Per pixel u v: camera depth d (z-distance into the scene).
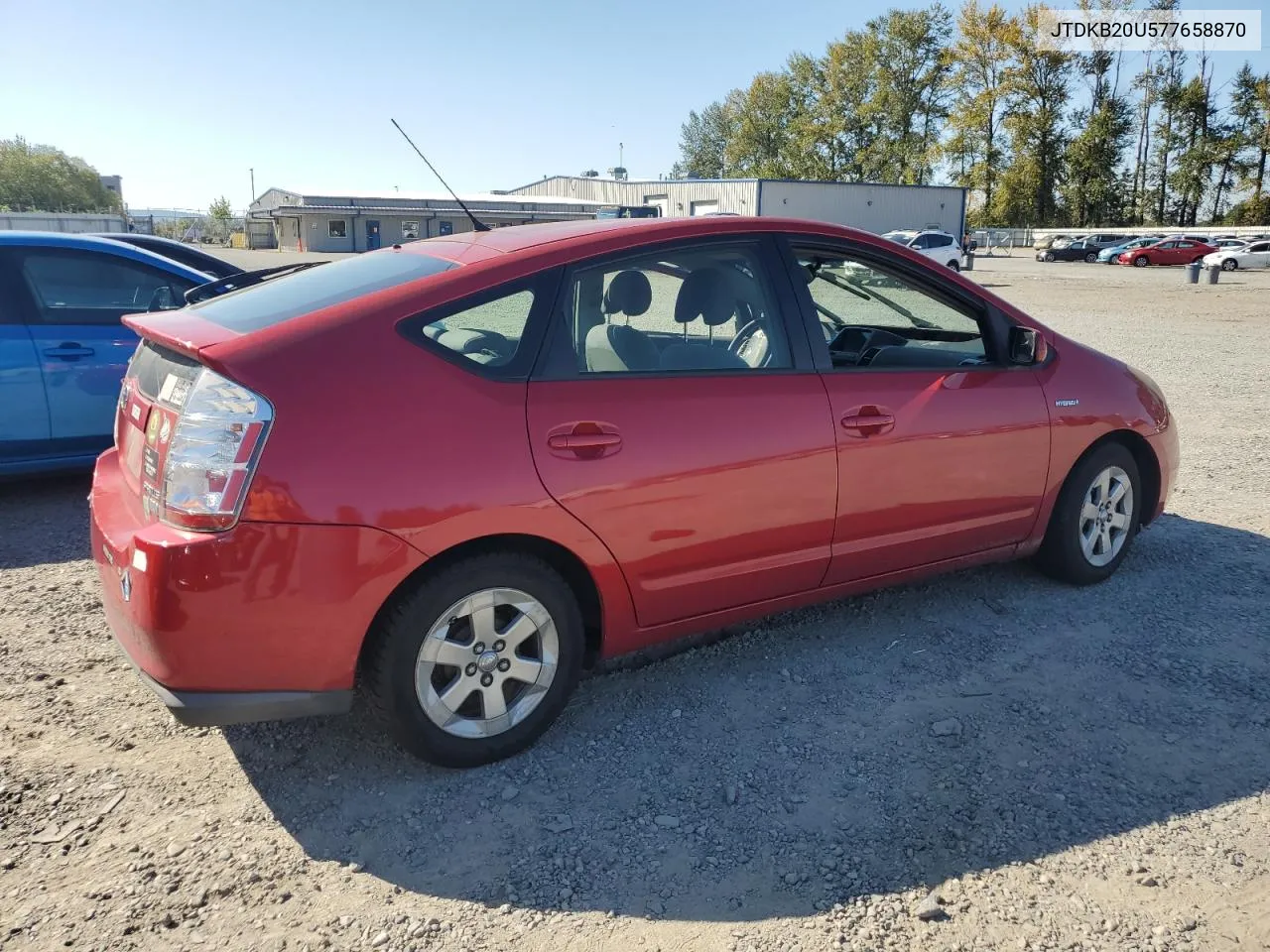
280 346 2.58
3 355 5.36
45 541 4.98
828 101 78.62
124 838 2.57
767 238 3.41
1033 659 3.63
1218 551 4.82
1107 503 4.29
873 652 3.72
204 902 2.33
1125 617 4.02
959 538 3.81
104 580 2.78
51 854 2.50
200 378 2.57
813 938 2.22
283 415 2.50
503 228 3.49
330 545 2.52
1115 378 4.25
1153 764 2.93
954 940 2.21
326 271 3.37
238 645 2.50
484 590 2.78
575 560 2.95
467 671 2.82
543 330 2.91
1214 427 8.06
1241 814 2.68
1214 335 15.66
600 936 2.23
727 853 2.53
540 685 2.96
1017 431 3.85
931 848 2.54
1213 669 3.55
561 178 65.88
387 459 2.58
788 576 3.39
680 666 3.61
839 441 3.36
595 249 3.07
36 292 5.55
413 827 2.64
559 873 2.46
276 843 2.57
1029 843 2.56
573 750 3.04
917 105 77.44
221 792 2.79
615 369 3.04
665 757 3.00
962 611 4.09
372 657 2.69
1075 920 2.27
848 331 3.88
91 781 2.83
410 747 2.78
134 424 2.96
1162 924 2.25
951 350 3.94
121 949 2.17
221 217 98.50
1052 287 29.38
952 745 3.05
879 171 78.81
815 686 3.45
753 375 3.26
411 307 2.77
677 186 51.69
